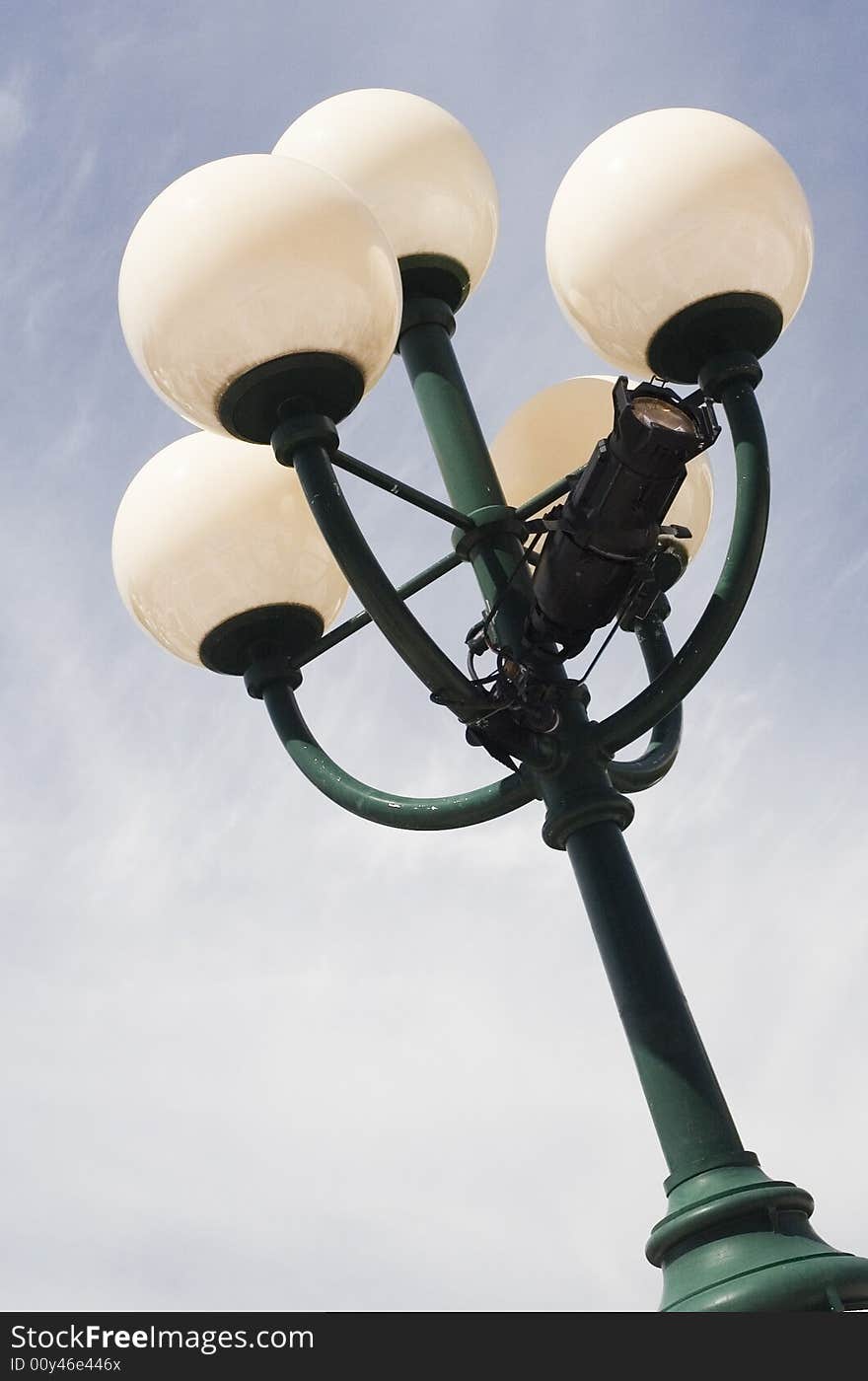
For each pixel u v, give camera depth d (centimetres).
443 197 449
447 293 450
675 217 385
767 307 393
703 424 328
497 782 376
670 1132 325
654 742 411
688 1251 307
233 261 358
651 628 439
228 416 372
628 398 327
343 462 376
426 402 429
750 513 370
